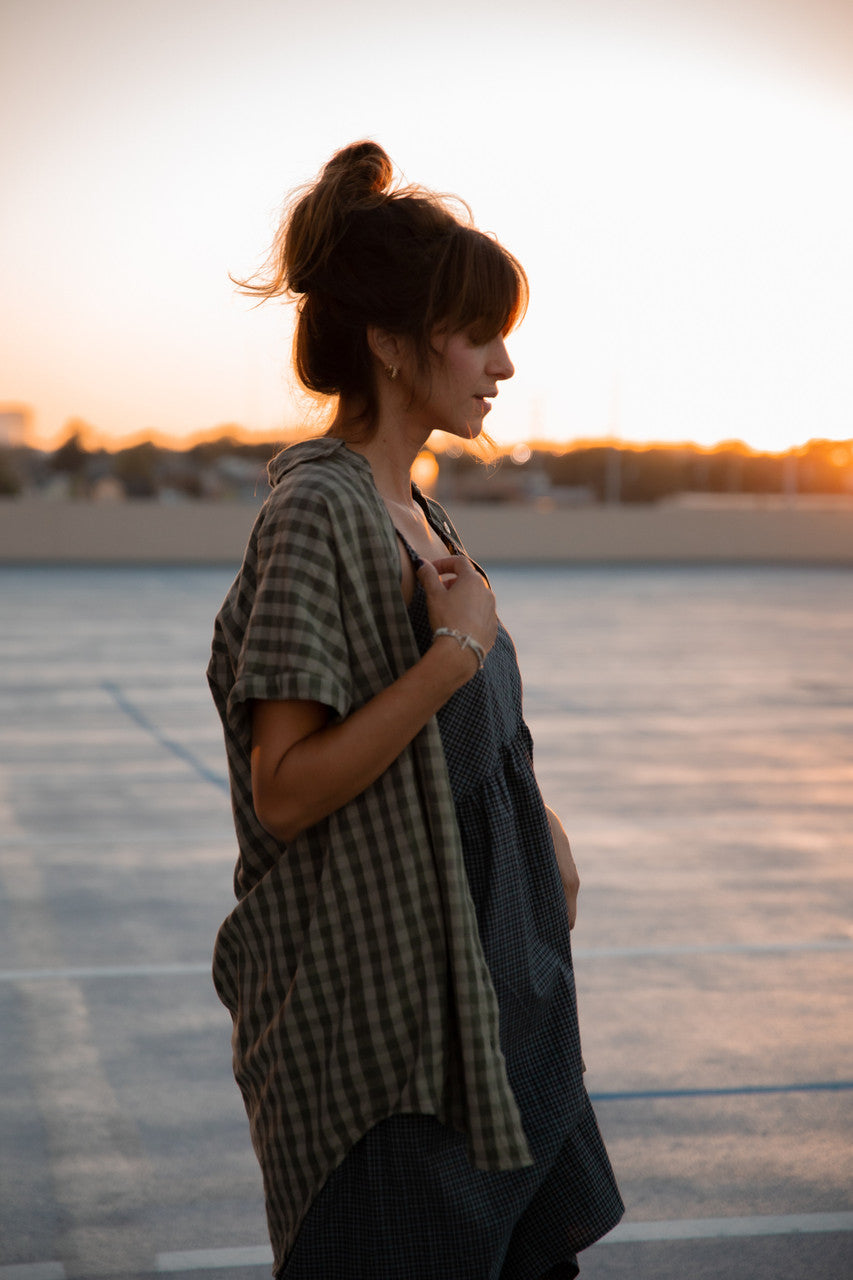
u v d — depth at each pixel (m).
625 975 4.36
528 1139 1.51
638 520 37.72
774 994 4.20
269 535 1.43
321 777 1.35
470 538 36.84
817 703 11.69
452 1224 1.41
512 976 1.50
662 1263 2.58
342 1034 1.42
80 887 5.39
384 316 1.46
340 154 1.54
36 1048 3.66
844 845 6.34
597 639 16.70
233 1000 1.57
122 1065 3.56
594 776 8.07
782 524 38.62
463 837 1.49
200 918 4.96
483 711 1.50
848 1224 2.74
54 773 8.02
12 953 4.51
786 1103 3.35
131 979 4.25
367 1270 1.42
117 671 13.00
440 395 1.50
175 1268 2.55
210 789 7.56
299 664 1.35
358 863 1.42
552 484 40.62
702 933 4.85
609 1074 3.53
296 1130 1.44
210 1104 3.32
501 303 1.48
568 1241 1.60
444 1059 1.41
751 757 8.88
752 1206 2.81
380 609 1.43
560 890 1.61
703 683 12.88
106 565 32.97
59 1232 2.67
